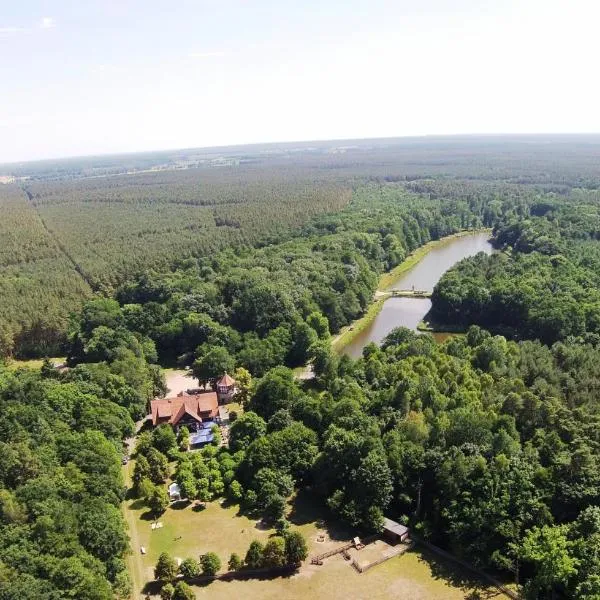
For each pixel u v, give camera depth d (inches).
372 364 6003.9
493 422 4571.9
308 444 4864.7
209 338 7470.5
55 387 5196.9
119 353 6840.6
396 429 4734.3
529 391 4945.9
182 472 4781.0
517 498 3806.6
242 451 5014.8
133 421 5812.0
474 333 6781.5
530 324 7573.8
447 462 4153.5
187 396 6043.3
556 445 4153.5
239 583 3779.5
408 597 3624.5
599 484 3700.8
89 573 3309.5
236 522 4414.4
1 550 3289.9
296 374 7175.2
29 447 4170.8
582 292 7810.0
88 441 4594.0
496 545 3794.3
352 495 4306.1
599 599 2999.5
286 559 3863.2
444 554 3961.6
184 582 3673.7
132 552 4082.2
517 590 3597.4
